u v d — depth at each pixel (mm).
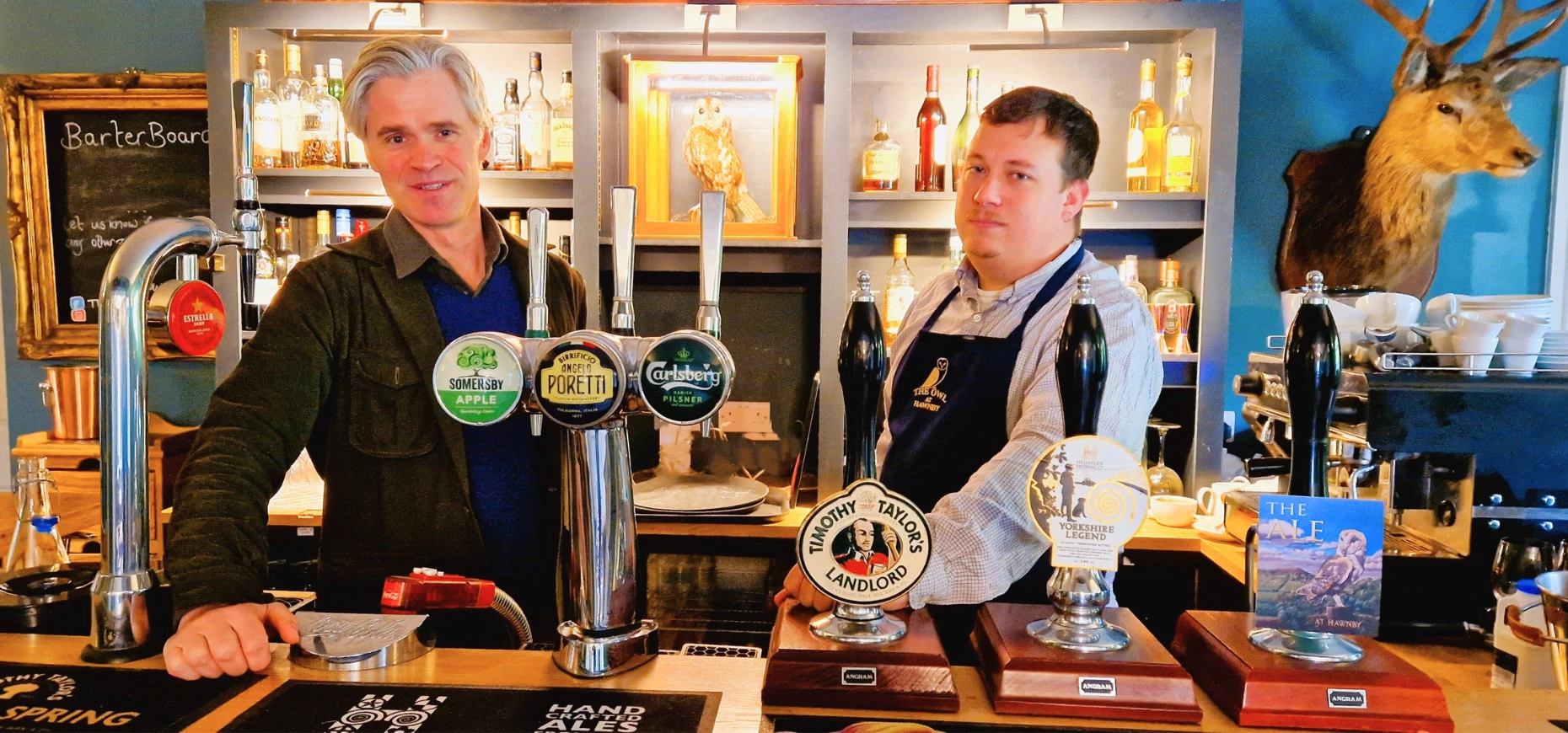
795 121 2488
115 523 927
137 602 929
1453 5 2672
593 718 808
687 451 2797
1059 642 873
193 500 1102
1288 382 875
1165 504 2346
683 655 968
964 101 2691
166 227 970
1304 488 871
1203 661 904
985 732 810
